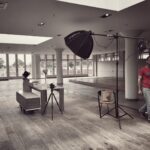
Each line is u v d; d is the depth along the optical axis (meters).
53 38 8.28
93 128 4.04
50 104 6.61
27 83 6.62
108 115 5.05
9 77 19.83
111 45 11.13
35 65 19.80
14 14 4.44
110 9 4.17
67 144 3.28
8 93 9.58
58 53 13.52
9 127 4.25
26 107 5.22
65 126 4.23
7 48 12.16
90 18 4.93
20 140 3.51
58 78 13.86
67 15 4.60
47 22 5.32
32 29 6.31
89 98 7.69
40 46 11.30
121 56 17.08
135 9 4.16
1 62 19.50
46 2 3.63
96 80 15.34
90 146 3.17
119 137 3.53
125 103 6.38
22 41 9.48
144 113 4.74
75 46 3.72
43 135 3.72
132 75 6.76
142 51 5.96
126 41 6.82
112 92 4.77
